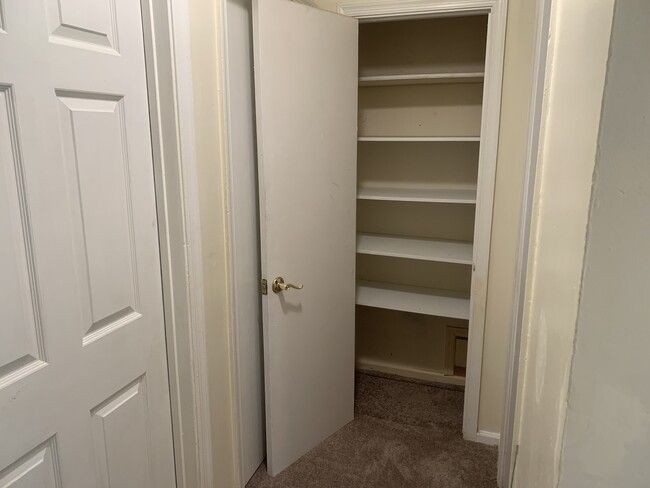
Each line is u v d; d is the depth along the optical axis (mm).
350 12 2242
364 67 2811
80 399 1331
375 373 3170
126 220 1433
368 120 2883
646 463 708
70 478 1325
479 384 2400
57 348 1246
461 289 2916
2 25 1046
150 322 1571
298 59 1965
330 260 2312
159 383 1644
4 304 1110
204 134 1629
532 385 1310
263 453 2309
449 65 2680
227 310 1869
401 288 2957
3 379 1128
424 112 2773
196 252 1604
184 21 1450
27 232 1146
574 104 880
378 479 2199
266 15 1799
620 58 601
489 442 2451
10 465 1161
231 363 1928
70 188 1242
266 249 1961
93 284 1337
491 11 2053
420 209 2904
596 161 633
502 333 2336
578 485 745
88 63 1255
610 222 645
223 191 1771
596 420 710
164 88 1452
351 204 2404
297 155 2033
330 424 2494
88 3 1240
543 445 982
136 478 1580
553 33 1385
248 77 1918
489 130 2145
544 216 1339
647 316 661
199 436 1729
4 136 1078
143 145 1471
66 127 1219
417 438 2490
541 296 1247
